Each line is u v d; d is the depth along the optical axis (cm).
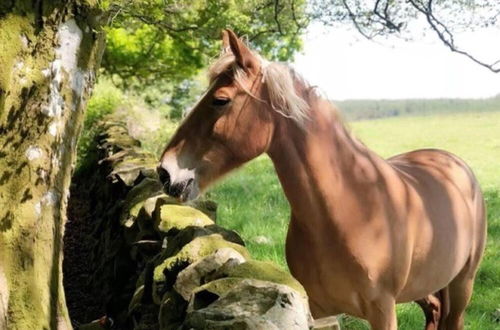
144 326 299
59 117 249
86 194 924
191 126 279
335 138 290
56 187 254
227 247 274
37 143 243
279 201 797
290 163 284
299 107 276
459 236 346
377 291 295
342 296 300
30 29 234
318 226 288
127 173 574
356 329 429
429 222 320
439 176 355
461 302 399
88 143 1098
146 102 1332
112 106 1212
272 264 233
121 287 432
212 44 1019
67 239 733
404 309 464
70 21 247
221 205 754
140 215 405
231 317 188
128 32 1159
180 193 275
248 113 274
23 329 238
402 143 1555
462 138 1616
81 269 627
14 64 231
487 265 570
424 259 319
